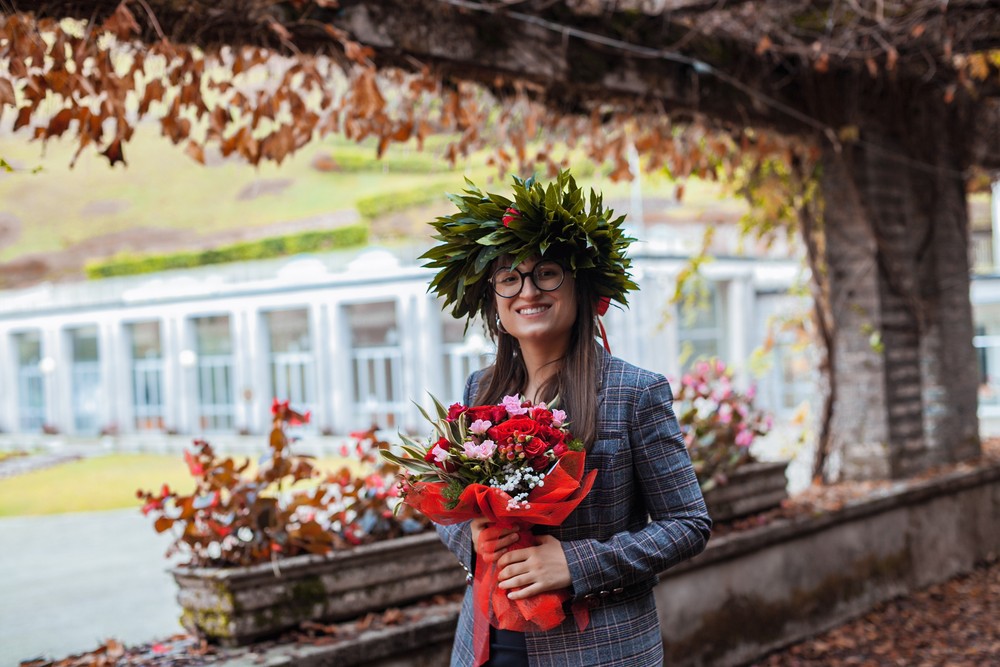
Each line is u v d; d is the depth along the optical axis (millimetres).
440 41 3402
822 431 5371
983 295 18656
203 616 2773
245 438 21453
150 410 24891
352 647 2709
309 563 2820
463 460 1606
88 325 26641
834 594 4535
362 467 3289
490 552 1667
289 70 3111
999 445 6688
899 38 4418
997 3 4098
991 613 4656
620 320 17359
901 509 5035
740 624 4012
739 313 20125
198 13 2789
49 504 12500
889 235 5332
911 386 5449
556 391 1803
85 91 2691
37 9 2561
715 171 4883
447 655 3000
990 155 6160
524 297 1773
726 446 4242
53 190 42469
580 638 1698
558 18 3818
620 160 4320
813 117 4980
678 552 1702
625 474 1746
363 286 20250
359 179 45156
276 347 22266
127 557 8328
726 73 4523
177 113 2932
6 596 6863
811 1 4297
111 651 2830
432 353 19484
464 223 1824
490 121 4039
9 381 28781
